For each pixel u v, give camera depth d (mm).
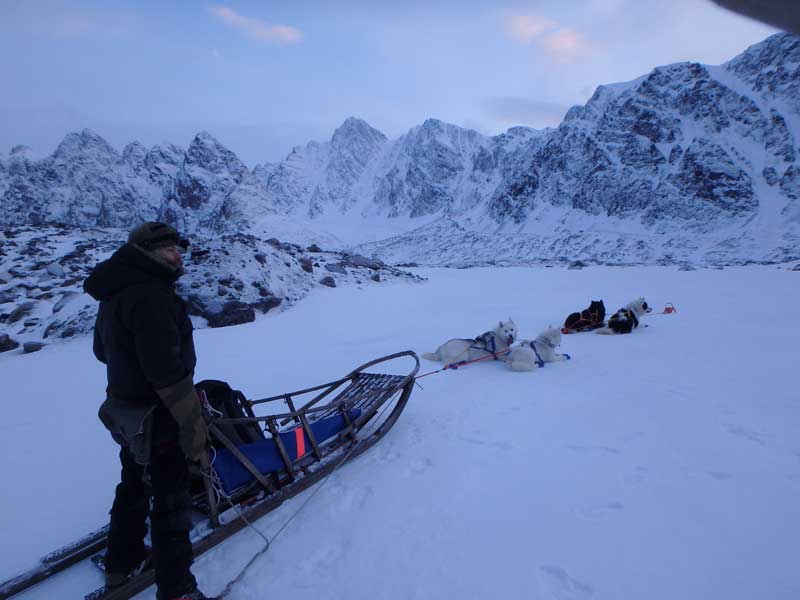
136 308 2492
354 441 4492
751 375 6379
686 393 5723
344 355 8625
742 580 2734
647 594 2664
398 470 4184
